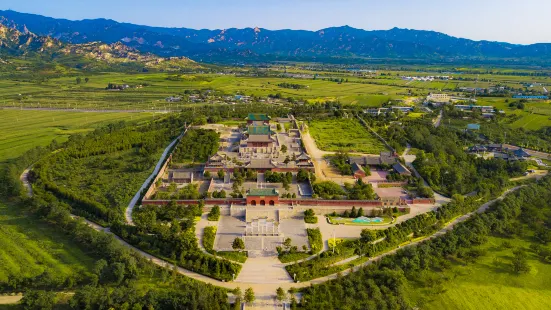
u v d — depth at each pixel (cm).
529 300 15200
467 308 14650
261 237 18375
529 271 16800
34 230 18812
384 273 15650
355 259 17200
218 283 15462
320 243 18075
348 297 14500
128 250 16650
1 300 14175
